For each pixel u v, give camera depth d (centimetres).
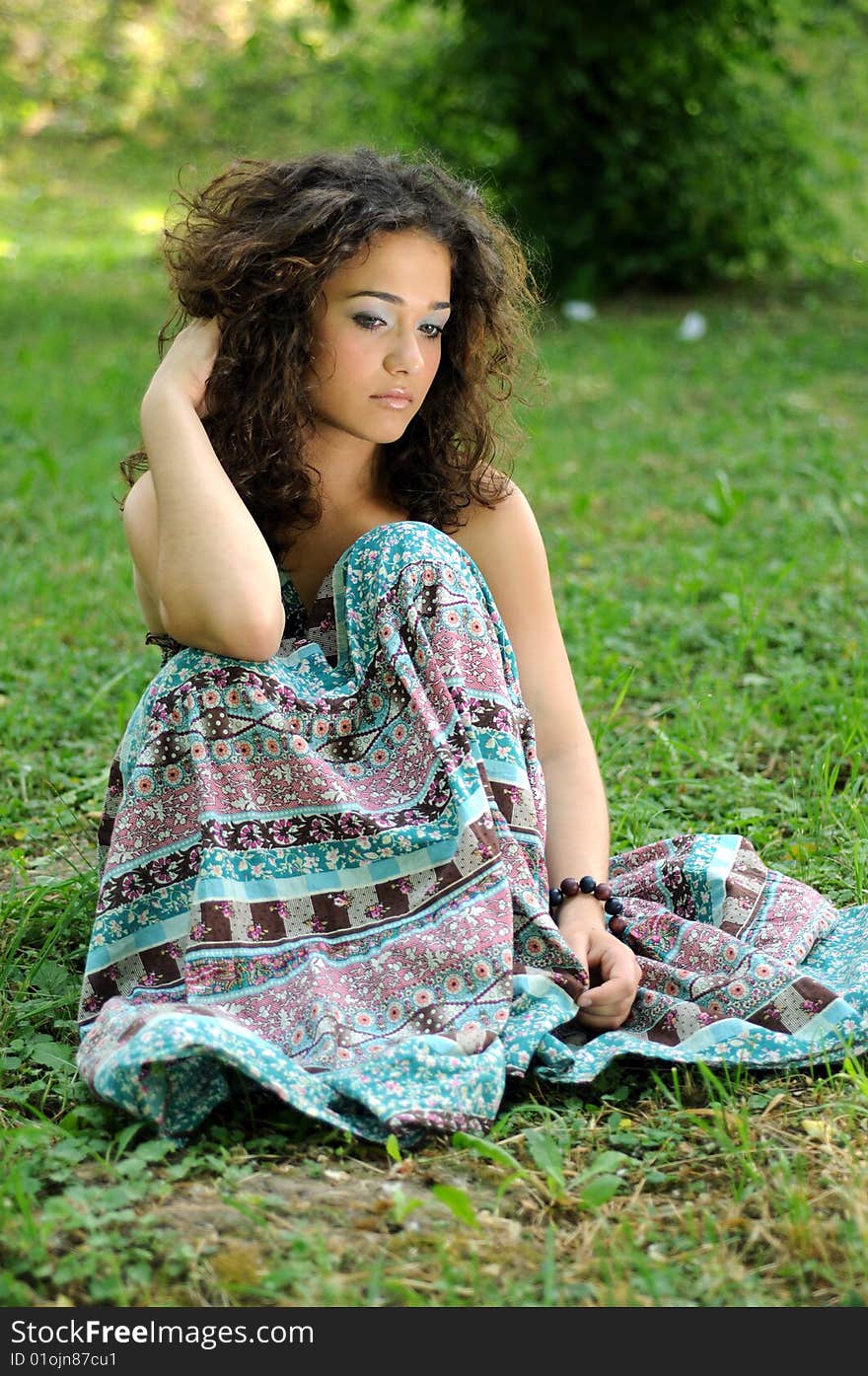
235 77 1736
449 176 282
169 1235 199
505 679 270
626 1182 217
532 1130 224
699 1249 200
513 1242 201
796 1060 244
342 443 277
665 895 285
